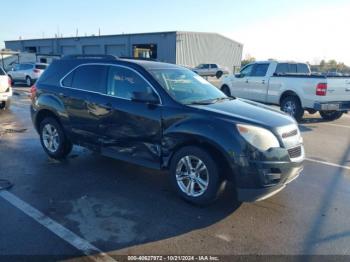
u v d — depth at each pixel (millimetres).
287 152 4023
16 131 8398
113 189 4758
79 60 5648
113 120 4957
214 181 4039
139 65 4887
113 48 47719
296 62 11961
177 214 4039
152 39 42938
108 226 3721
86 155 6316
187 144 4277
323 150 7246
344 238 3598
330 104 10086
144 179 5164
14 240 3404
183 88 4879
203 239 3508
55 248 3283
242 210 4180
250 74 12555
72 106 5527
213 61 45281
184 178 4352
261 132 3914
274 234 3645
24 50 61750
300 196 4672
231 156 3850
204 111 4199
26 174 5285
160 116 4445
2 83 11648
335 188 5008
